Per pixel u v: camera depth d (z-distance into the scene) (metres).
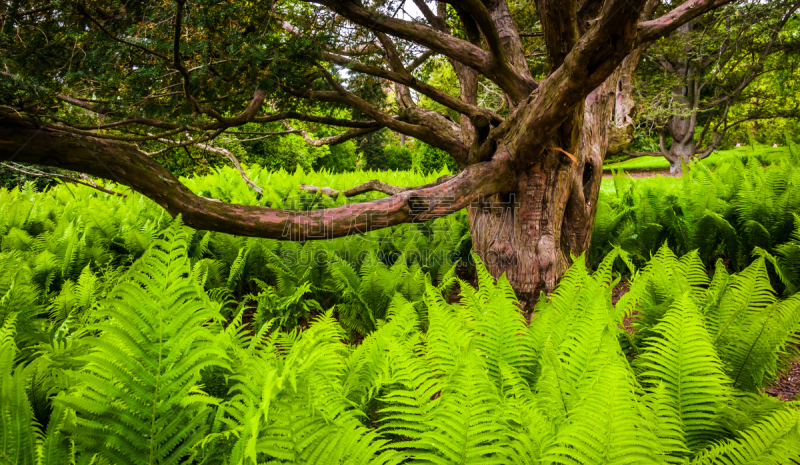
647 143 25.02
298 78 4.09
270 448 1.17
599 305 2.21
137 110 3.42
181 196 3.36
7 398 1.18
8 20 2.74
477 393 1.34
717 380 1.75
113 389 1.22
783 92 22.08
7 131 2.78
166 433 1.26
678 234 5.94
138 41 2.94
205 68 3.28
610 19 3.02
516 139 4.31
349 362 2.17
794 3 14.47
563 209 4.86
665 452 1.38
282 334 2.27
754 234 5.15
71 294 3.04
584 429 1.21
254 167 9.37
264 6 3.54
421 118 5.68
